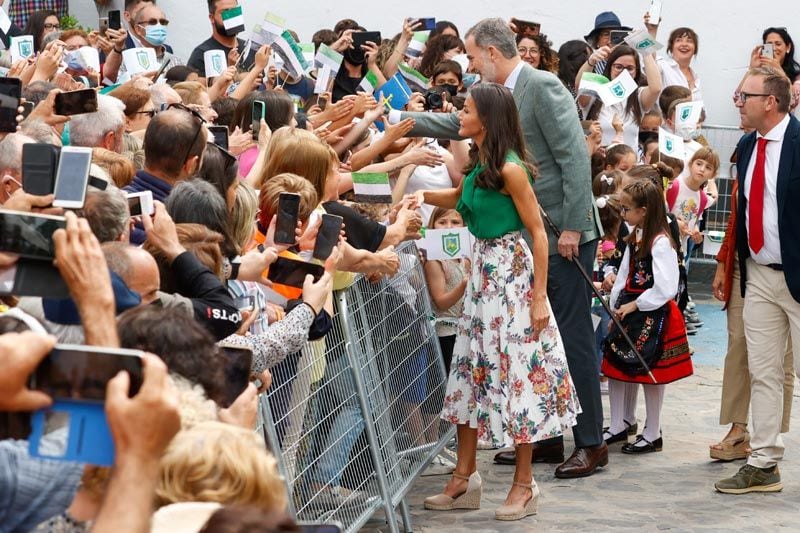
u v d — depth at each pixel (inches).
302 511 336.5
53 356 132.8
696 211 681.0
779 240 448.1
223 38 682.2
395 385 405.4
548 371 416.5
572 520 418.9
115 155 313.7
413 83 607.5
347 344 361.4
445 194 442.9
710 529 413.1
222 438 157.2
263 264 287.3
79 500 155.7
